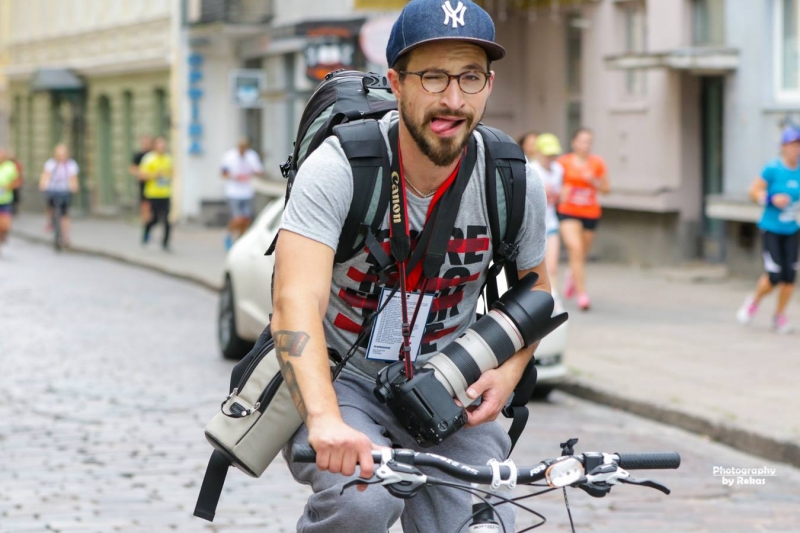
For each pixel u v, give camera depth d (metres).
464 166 3.92
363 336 4.02
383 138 3.85
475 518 3.71
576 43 25.20
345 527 3.74
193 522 7.26
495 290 4.18
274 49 35.88
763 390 11.27
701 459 9.23
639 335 14.89
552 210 17.30
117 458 8.90
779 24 19.78
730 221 20.44
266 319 12.66
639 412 10.88
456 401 3.84
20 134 57.59
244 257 13.40
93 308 19.06
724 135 20.91
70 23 51.53
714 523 7.38
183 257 28.19
